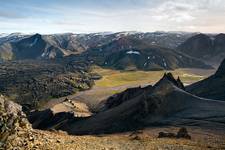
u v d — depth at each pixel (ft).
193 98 437.17
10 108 126.93
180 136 206.08
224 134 245.04
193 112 369.71
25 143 110.22
